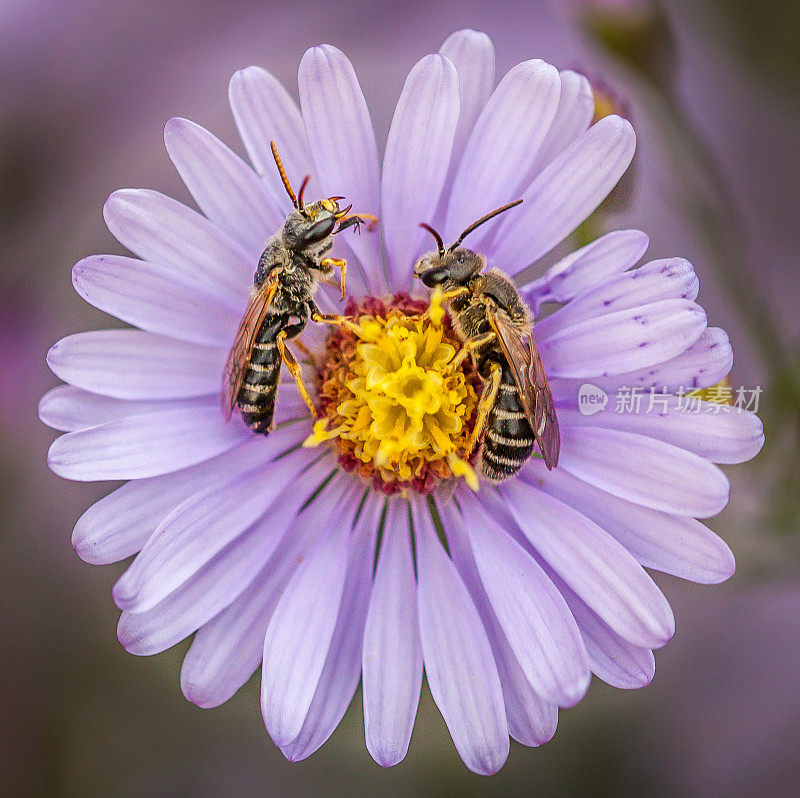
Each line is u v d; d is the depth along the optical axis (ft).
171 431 0.46
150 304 0.46
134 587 0.45
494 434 0.46
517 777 0.52
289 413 0.47
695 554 0.45
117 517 0.46
